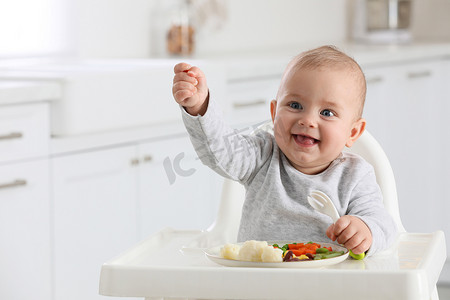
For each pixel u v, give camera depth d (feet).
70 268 8.07
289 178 4.50
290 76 4.38
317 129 4.31
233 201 5.50
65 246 8.00
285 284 3.40
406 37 15.37
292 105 4.37
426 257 3.84
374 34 15.47
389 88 12.48
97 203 8.32
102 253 8.43
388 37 15.31
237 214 5.49
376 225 4.00
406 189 13.02
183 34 11.91
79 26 10.68
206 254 3.89
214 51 13.14
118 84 8.26
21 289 7.54
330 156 4.40
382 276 3.33
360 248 3.88
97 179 8.31
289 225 4.45
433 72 13.46
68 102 7.73
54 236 7.86
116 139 8.49
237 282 3.45
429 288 3.45
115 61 10.14
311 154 4.35
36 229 7.66
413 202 13.16
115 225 8.56
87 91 7.91
